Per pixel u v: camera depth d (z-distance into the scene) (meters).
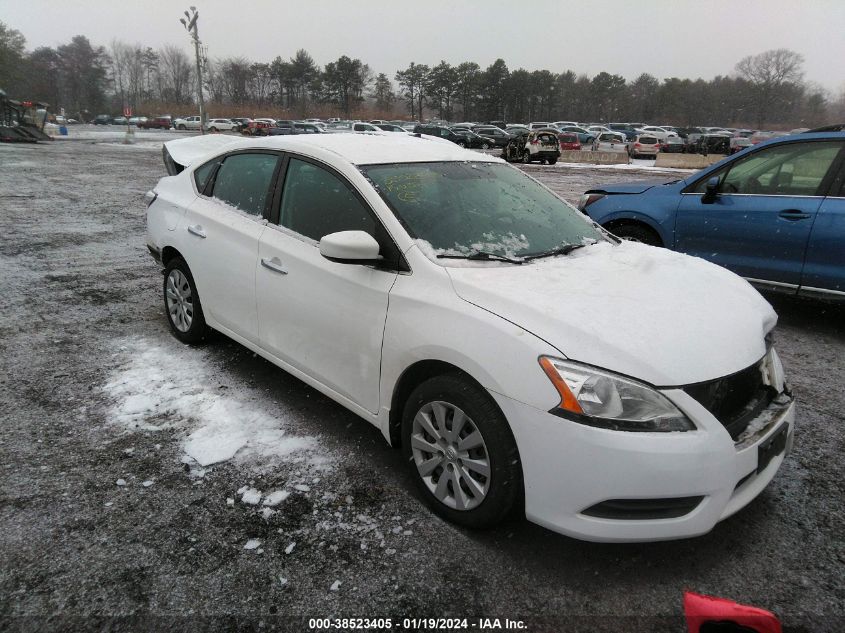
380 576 2.34
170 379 3.96
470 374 2.43
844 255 4.88
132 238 8.55
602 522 2.22
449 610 2.20
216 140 8.12
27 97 97.31
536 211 3.49
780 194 5.23
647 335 2.34
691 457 2.16
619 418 2.17
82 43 121.38
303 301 3.23
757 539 2.62
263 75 113.75
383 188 3.07
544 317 2.38
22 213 10.15
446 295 2.61
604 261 3.08
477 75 106.31
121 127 77.94
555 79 112.75
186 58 128.25
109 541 2.48
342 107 108.88
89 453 3.10
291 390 3.85
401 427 2.85
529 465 2.30
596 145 35.12
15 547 2.42
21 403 3.59
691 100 108.75
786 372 4.43
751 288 3.12
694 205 5.69
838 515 2.79
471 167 3.63
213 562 2.38
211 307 4.08
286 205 3.49
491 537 2.57
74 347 4.47
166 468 2.99
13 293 5.75
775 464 2.58
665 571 2.42
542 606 2.23
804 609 2.25
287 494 2.81
